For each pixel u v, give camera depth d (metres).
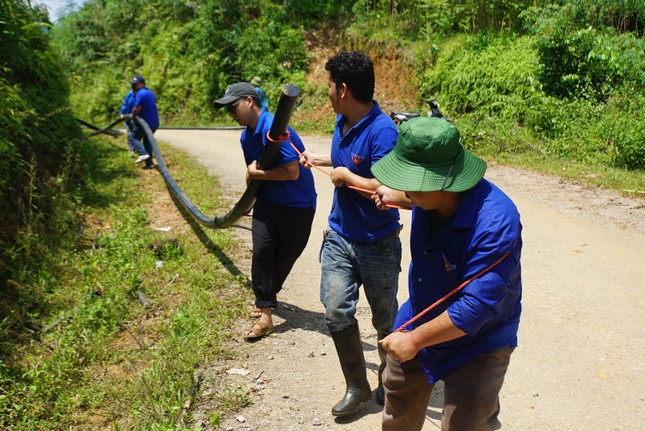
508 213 2.38
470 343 2.54
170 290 5.69
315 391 4.10
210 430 3.66
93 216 7.96
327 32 25.80
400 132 2.43
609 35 14.96
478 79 16.31
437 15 19.67
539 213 8.42
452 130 2.35
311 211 4.91
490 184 2.47
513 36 17.19
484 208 2.38
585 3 15.23
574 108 13.52
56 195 7.20
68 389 4.19
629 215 8.22
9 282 5.39
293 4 26.77
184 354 4.46
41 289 5.53
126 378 4.25
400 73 20.36
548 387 4.15
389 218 3.59
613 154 11.75
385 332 3.80
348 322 3.65
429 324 2.41
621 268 6.29
